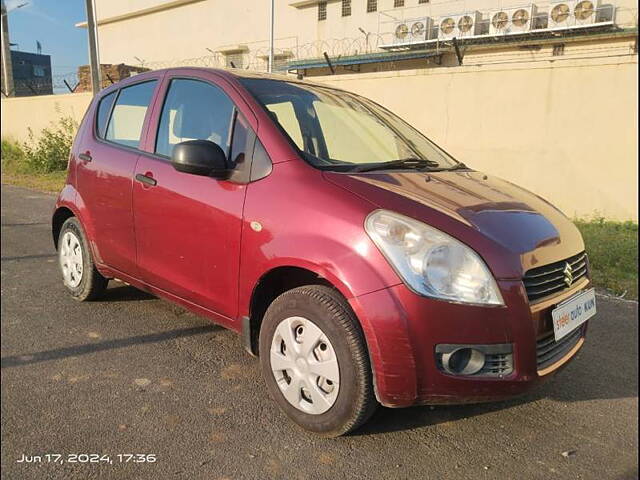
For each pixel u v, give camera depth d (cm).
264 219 267
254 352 290
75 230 420
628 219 820
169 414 275
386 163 308
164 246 328
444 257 226
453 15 1870
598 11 1648
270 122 290
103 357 336
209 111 321
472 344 225
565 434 271
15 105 1755
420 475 235
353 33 2223
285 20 2388
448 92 928
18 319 394
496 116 894
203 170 285
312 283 273
